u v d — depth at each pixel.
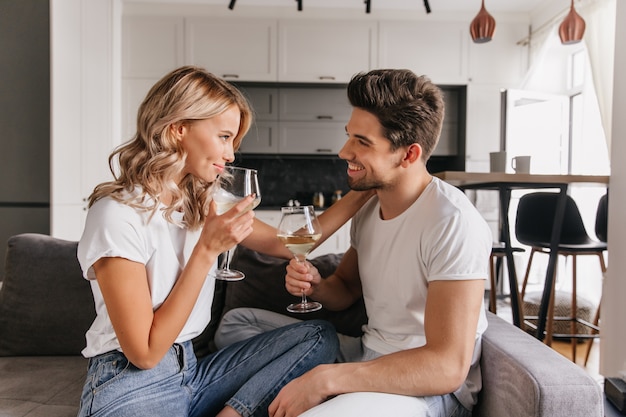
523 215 3.17
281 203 5.50
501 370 1.11
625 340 2.15
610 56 3.58
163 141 1.11
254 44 4.88
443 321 1.05
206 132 1.13
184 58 4.84
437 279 1.09
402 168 1.21
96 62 3.99
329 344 1.28
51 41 3.10
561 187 2.32
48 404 1.31
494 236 4.85
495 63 4.93
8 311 1.62
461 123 5.08
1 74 3.09
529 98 4.66
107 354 1.07
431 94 1.19
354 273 1.52
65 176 3.34
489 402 1.18
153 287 1.08
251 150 5.04
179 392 1.13
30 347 1.61
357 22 4.90
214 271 1.27
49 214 3.11
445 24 4.91
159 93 1.12
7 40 3.08
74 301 1.61
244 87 5.06
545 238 3.07
